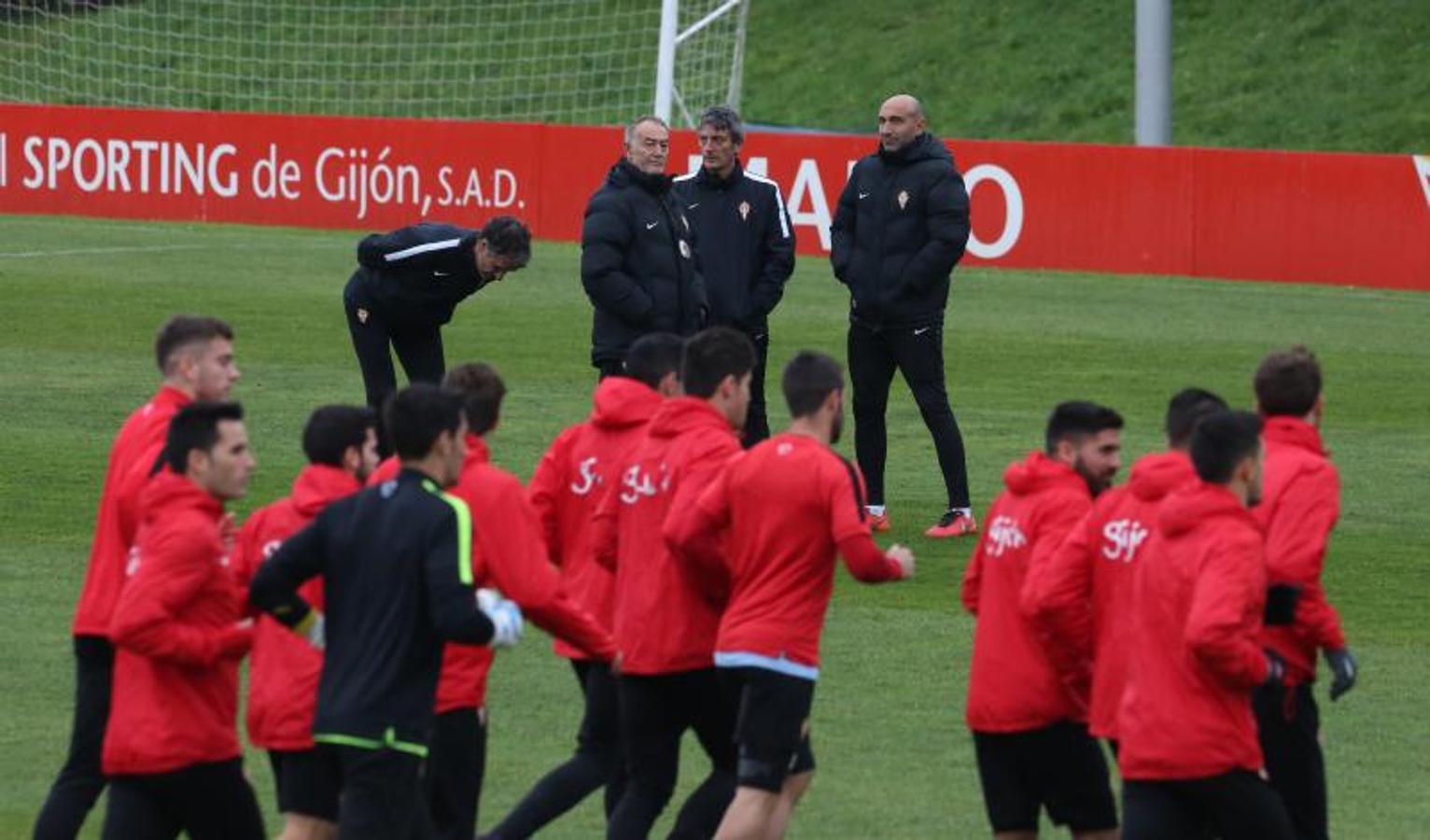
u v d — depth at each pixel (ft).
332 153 325.62
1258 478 71.05
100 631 78.28
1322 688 108.99
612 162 308.60
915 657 113.50
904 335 140.67
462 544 70.23
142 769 72.33
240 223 331.77
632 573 83.76
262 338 220.43
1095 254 285.02
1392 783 94.38
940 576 131.54
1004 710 78.74
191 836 74.79
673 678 83.10
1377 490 158.51
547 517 89.04
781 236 142.92
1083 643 76.69
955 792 92.48
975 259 290.97
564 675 110.52
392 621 70.28
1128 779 72.08
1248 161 276.62
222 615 72.74
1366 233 271.69
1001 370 210.38
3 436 169.27
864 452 143.33
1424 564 136.15
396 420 71.26
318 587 78.33
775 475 79.25
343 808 70.54
